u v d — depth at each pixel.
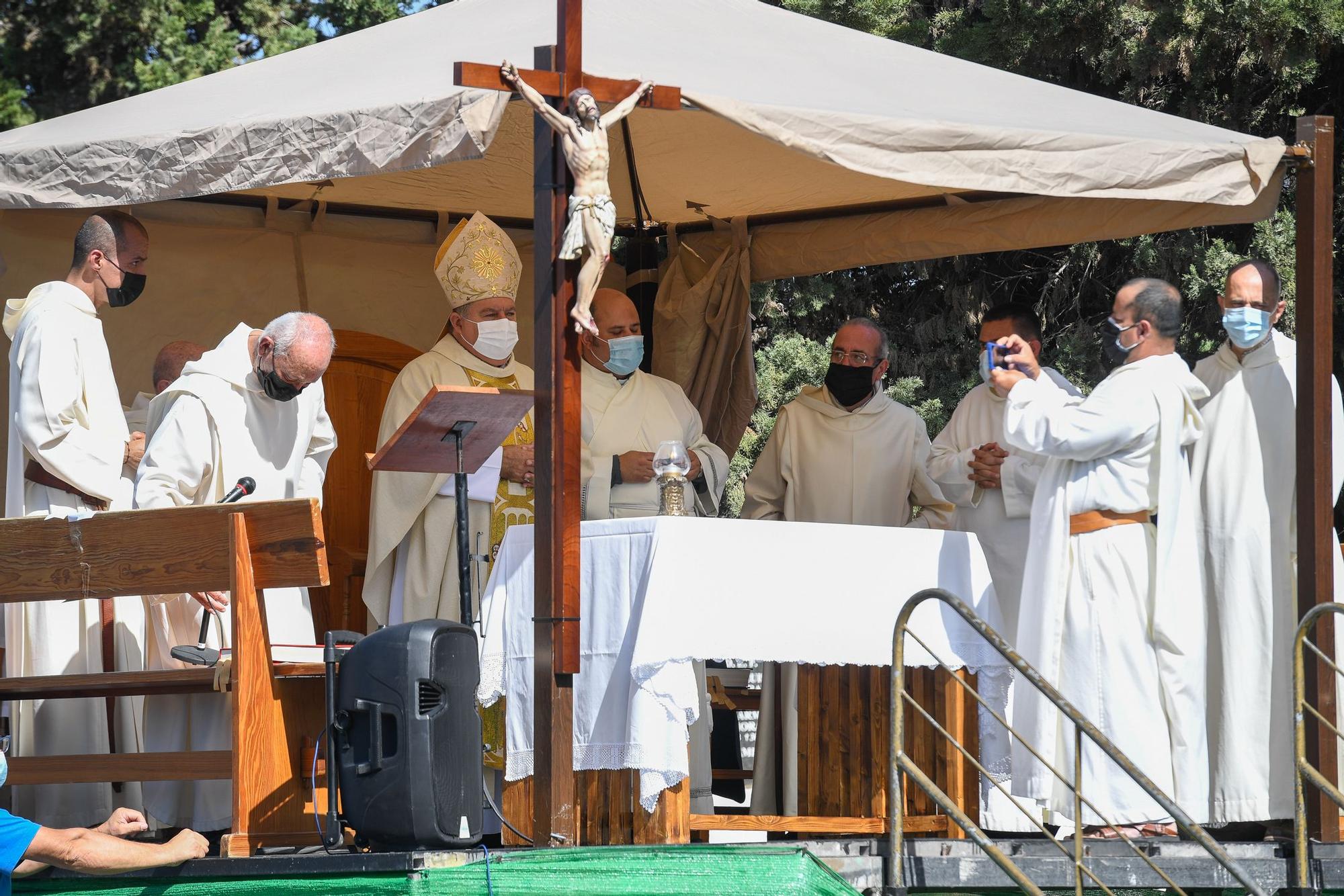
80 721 21.53
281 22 60.72
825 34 26.91
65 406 21.09
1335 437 23.83
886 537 20.20
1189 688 21.52
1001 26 47.06
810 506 27.06
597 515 23.75
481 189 31.62
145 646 22.28
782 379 53.00
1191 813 21.27
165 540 18.12
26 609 21.44
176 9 58.94
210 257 31.78
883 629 20.02
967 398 26.86
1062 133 20.86
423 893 16.14
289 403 22.62
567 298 18.53
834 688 21.88
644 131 27.98
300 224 32.50
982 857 19.66
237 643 17.56
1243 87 46.91
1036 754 18.95
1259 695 23.00
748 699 26.64
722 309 32.34
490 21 25.41
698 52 22.80
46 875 17.70
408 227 33.44
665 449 20.80
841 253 31.36
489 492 24.70
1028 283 53.28
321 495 23.56
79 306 21.66
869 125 19.88
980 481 25.44
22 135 24.38
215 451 21.91
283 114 19.70
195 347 25.22
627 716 18.50
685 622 18.42
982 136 20.45
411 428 18.11
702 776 21.94
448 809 16.84
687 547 18.62
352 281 32.81
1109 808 21.09
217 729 21.20
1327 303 22.50
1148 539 21.78
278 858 16.75
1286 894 21.00
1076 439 21.42
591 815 19.53
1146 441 21.77
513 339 26.00
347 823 17.00
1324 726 22.08
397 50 24.42
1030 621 21.95
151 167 20.59
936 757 21.08
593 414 25.11
